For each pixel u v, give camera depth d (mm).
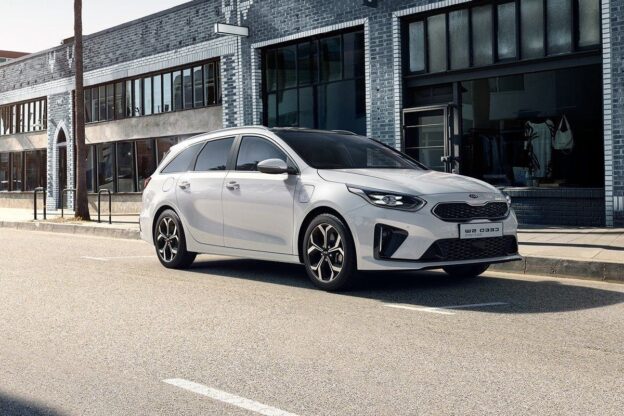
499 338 4977
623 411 3434
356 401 3621
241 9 18547
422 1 14477
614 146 12141
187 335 5148
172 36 21328
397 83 14969
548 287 7281
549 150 13164
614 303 6332
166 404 3605
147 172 23328
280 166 7316
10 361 4469
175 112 21797
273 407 3539
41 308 6254
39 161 29188
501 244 7039
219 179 8266
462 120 14336
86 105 26031
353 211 6691
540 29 13156
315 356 4523
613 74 12086
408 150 14914
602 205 12508
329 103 16734
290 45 17641
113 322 5629
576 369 4184
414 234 6508
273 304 6363
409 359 4434
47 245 12742
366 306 6227
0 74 31156
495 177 13914
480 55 13953
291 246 7355
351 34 16141
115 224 16938
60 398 3721
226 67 19219
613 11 12055
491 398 3648
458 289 7160
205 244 8422
